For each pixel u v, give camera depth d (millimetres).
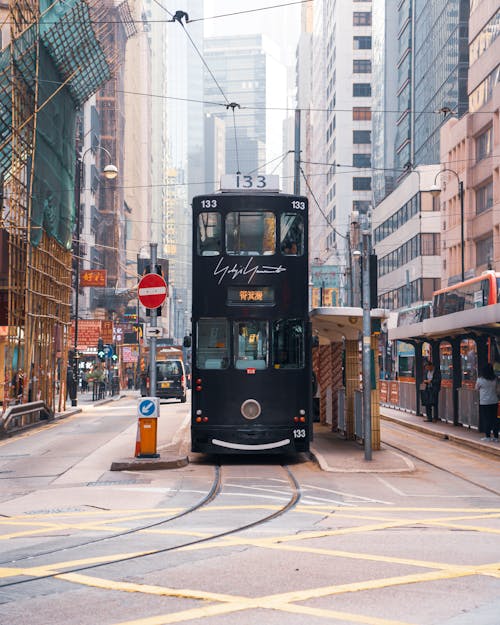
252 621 6258
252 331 19906
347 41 133000
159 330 19438
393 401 41406
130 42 136500
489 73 62062
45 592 7344
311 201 171000
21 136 31047
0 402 38188
